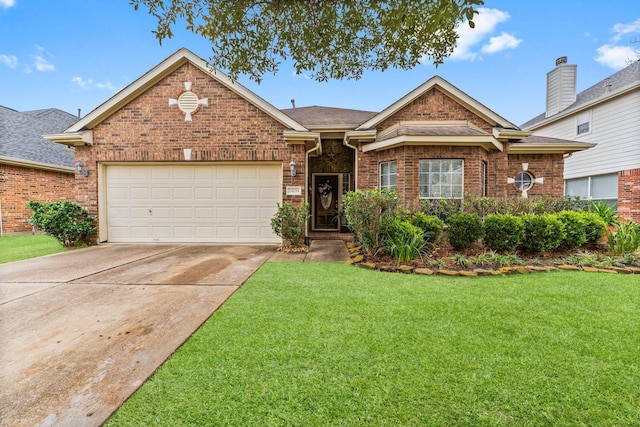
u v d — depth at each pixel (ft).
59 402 6.90
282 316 11.52
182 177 30.04
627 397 6.97
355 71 15.35
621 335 9.91
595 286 15.20
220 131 29.12
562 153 34.55
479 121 33.58
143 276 17.74
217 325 10.79
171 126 29.14
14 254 24.93
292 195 29.17
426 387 7.30
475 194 26.73
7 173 41.34
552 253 22.21
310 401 6.86
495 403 6.79
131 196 30.14
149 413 6.55
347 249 27.35
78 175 29.43
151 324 11.01
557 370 7.98
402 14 11.02
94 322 11.23
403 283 15.88
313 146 30.96
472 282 16.03
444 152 29.32
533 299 13.32
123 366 8.30
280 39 13.67
